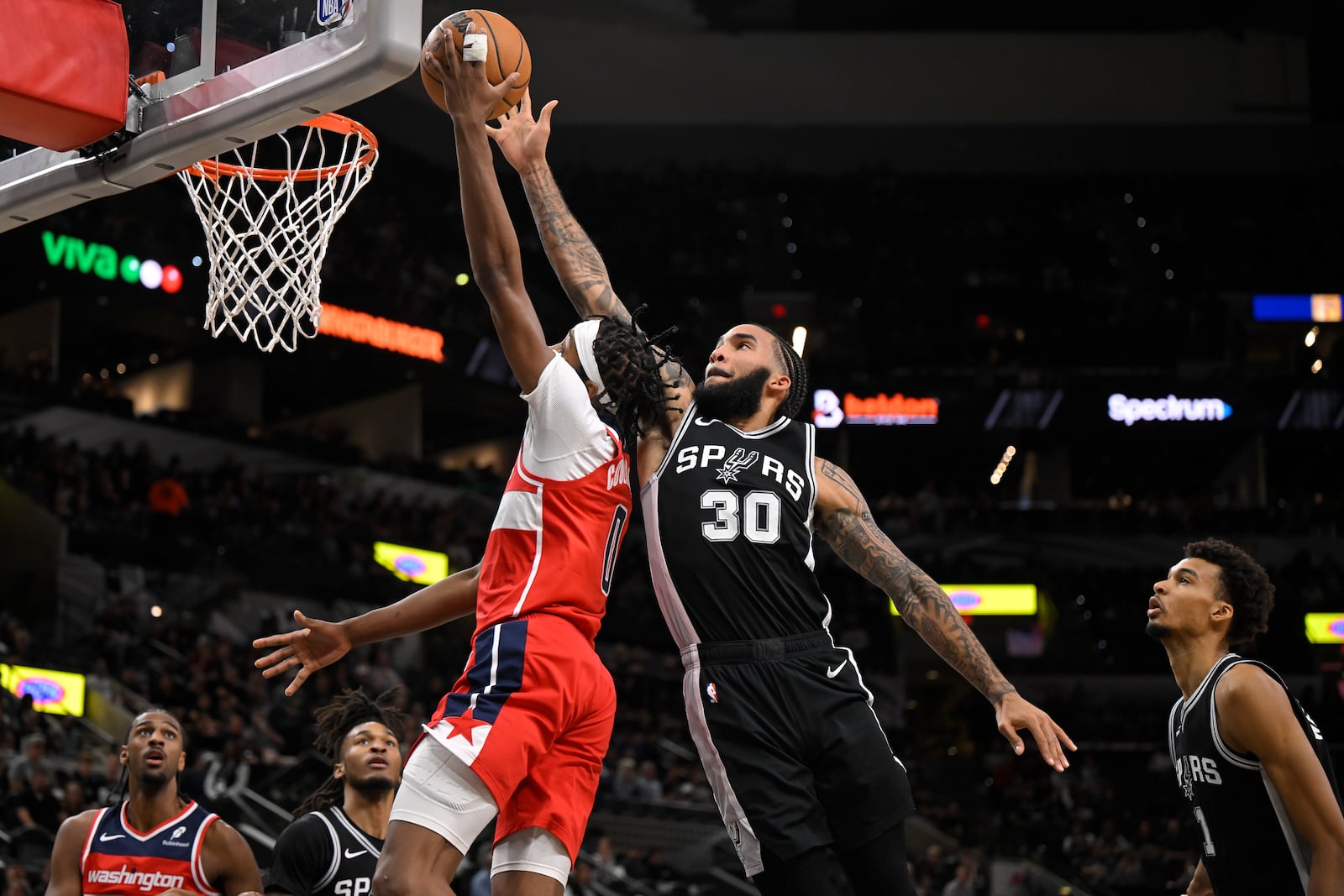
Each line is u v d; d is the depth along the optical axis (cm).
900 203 2722
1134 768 2038
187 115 358
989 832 1700
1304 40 2711
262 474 2089
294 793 1242
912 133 2714
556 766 283
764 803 298
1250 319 2648
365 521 2139
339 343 2194
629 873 1355
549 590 280
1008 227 2744
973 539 2447
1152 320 2612
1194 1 2675
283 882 422
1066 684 2264
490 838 1174
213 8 357
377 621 321
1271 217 2723
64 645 1577
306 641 321
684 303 2609
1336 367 2536
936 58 2705
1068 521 2480
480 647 280
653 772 1588
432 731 270
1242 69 2708
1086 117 2703
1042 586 2338
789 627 312
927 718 2306
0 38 346
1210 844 340
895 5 2692
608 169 2658
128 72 369
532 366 282
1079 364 2598
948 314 2673
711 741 305
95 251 1923
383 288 2269
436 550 2194
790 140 2702
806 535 320
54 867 464
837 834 301
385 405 2486
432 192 2536
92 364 2373
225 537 1917
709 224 2667
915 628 319
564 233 347
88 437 1994
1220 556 353
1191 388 2527
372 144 434
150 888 458
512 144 349
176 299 2030
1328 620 2289
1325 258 2677
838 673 311
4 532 1764
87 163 381
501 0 2567
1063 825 1733
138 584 1808
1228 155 2720
